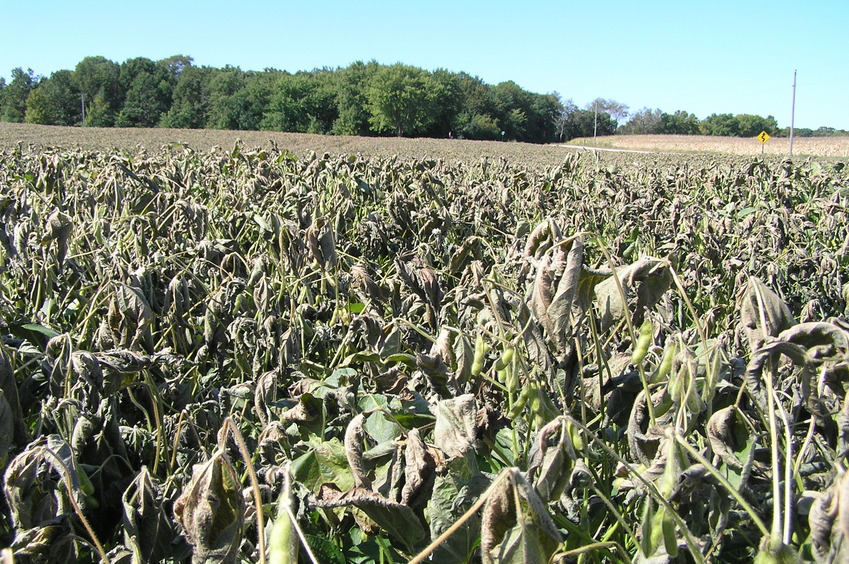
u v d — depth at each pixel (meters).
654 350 2.31
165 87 105.88
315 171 8.73
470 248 3.94
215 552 1.53
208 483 1.51
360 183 7.96
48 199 6.37
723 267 4.99
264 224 4.66
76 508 1.63
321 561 2.04
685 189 10.36
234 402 2.91
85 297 3.89
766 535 1.33
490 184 9.63
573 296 1.98
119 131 54.03
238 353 3.25
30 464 1.72
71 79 107.12
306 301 3.96
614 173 11.19
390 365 2.79
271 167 8.72
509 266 3.66
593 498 2.14
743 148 69.50
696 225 6.72
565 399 2.37
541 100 111.44
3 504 1.93
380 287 3.74
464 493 1.84
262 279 3.39
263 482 2.18
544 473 1.64
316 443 2.13
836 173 12.61
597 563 1.96
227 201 7.04
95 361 2.19
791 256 5.18
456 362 2.45
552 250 2.06
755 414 2.18
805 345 1.79
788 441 1.55
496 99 104.12
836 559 1.33
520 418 2.42
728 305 4.31
